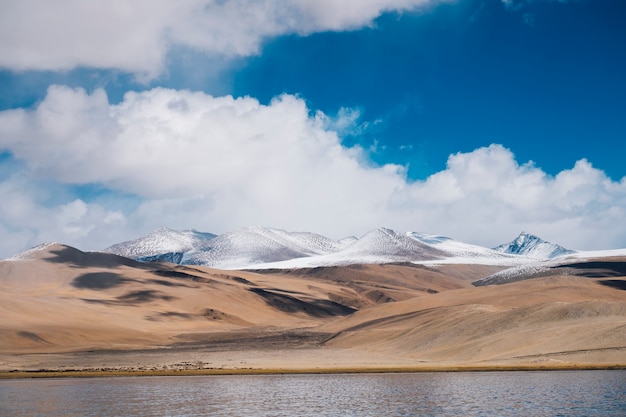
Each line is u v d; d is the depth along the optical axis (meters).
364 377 91.62
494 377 84.19
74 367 120.31
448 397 66.50
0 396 74.12
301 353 142.75
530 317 123.94
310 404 64.00
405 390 73.38
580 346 100.75
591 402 60.66
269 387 80.25
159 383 88.38
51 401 68.94
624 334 100.62
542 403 60.69
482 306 151.38
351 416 56.59
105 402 67.62
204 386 82.88
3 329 169.25
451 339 127.56
